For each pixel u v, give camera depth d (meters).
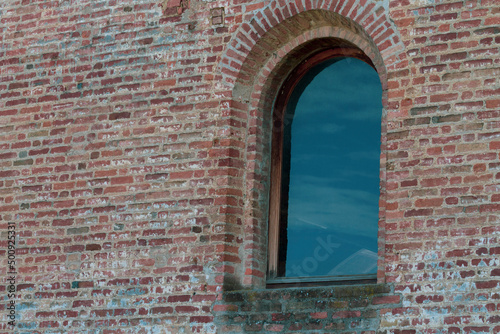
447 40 7.36
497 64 7.17
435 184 7.15
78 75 8.76
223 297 7.66
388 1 7.62
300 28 8.10
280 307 7.45
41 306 8.30
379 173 7.79
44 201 8.56
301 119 8.20
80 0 8.94
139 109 8.41
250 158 8.07
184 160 8.12
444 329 6.84
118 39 8.67
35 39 9.03
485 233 6.91
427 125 7.28
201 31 8.34
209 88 8.20
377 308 7.09
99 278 8.15
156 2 8.60
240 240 7.91
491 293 6.78
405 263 7.08
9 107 8.95
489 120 7.11
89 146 8.52
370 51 7.79
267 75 8.19
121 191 8.27
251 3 8.20
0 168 8.81
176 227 8.00
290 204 8.05
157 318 7.83
